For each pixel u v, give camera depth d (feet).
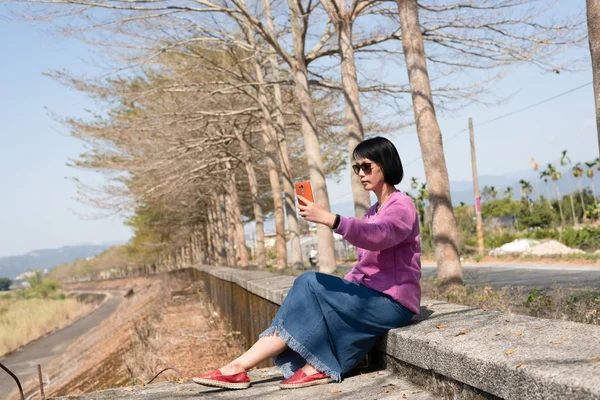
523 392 6.43
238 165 86.02
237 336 36.60
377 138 10.95
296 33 46.16
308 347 10.27
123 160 70.69
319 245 43.60
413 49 27.55
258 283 25.76
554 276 45.24
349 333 10.36
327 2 38.99
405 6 27.73
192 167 76.84
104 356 50.16
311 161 45.80
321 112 66.13
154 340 38.86
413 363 9.36
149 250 211.20
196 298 83.46
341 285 10.36
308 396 9.64
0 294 354.54
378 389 9.58
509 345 7.48
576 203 216.54
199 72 58.23
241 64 59.98
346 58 39.60
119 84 53.83
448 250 25.48
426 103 27.07
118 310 147.02
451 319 10.37
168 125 59.16
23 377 68.49
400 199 10.42
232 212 104.83
